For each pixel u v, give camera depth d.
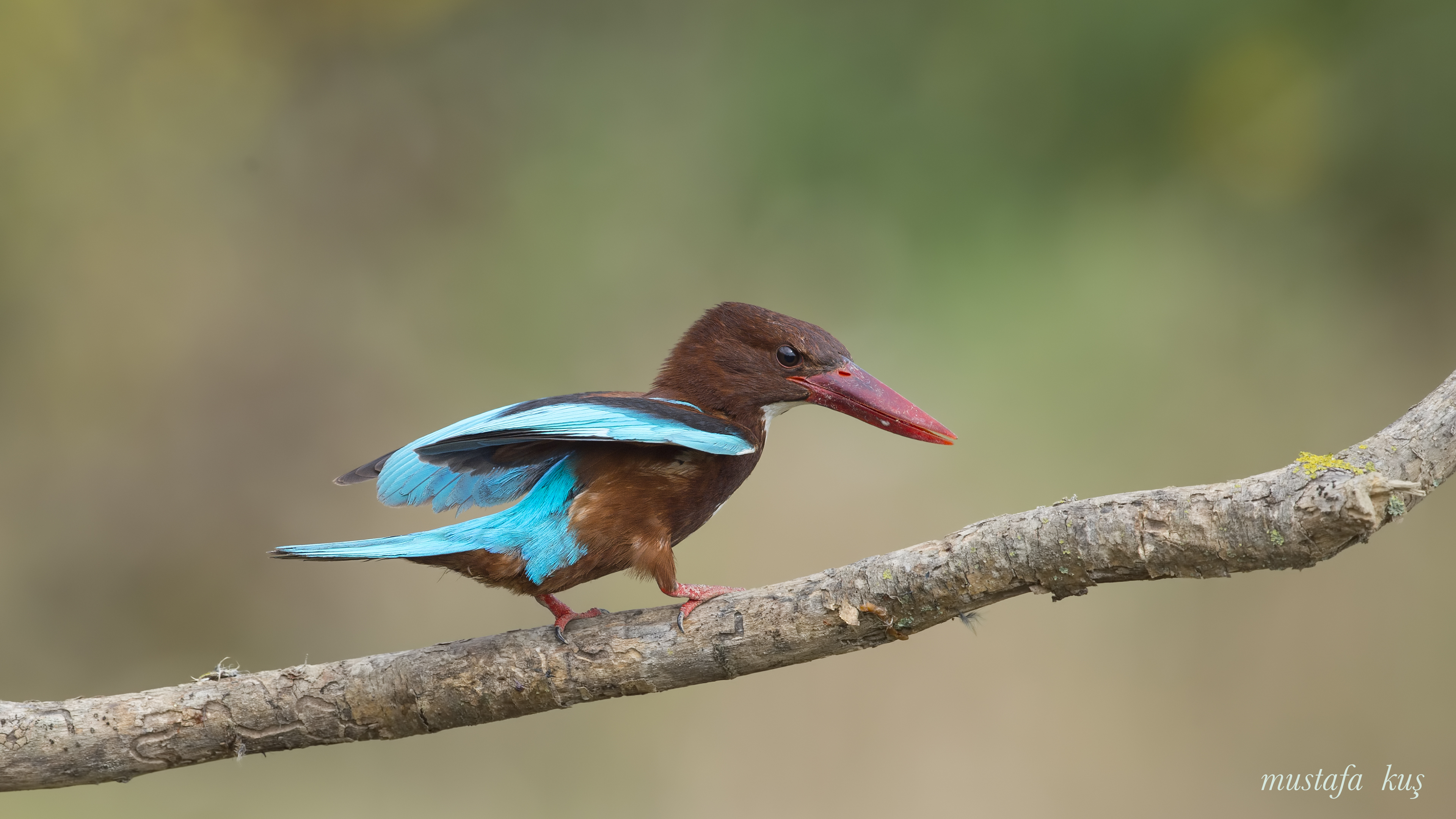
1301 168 10.65
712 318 7.41
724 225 13.09
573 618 5.89
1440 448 4.68
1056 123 11.03
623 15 14.17
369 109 14.98
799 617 5.49
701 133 13.45
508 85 14.75
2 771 5.71
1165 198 11.18
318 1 14.61
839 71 11.78
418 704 5.79
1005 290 11.63
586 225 14.23
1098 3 10.55
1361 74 10.31
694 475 6.36
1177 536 4.77
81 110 14.21
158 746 5.79
